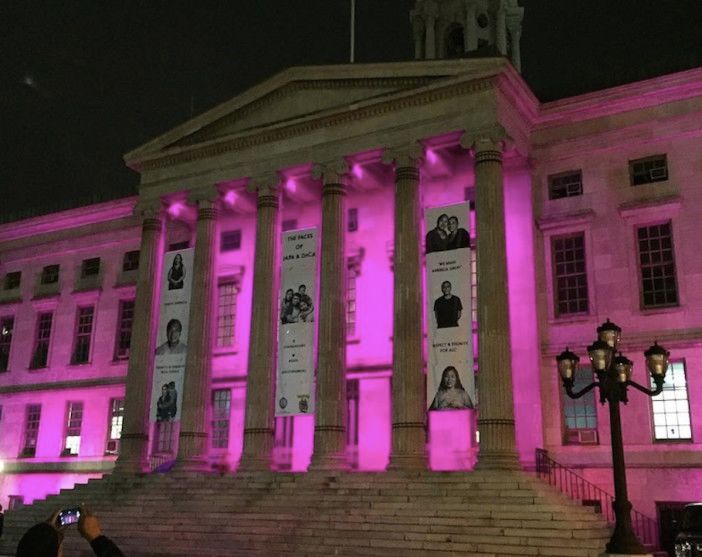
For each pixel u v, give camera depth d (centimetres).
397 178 2994
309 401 2970
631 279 2875
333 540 2341
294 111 3338
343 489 2617
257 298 3183
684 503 2617
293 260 3162
